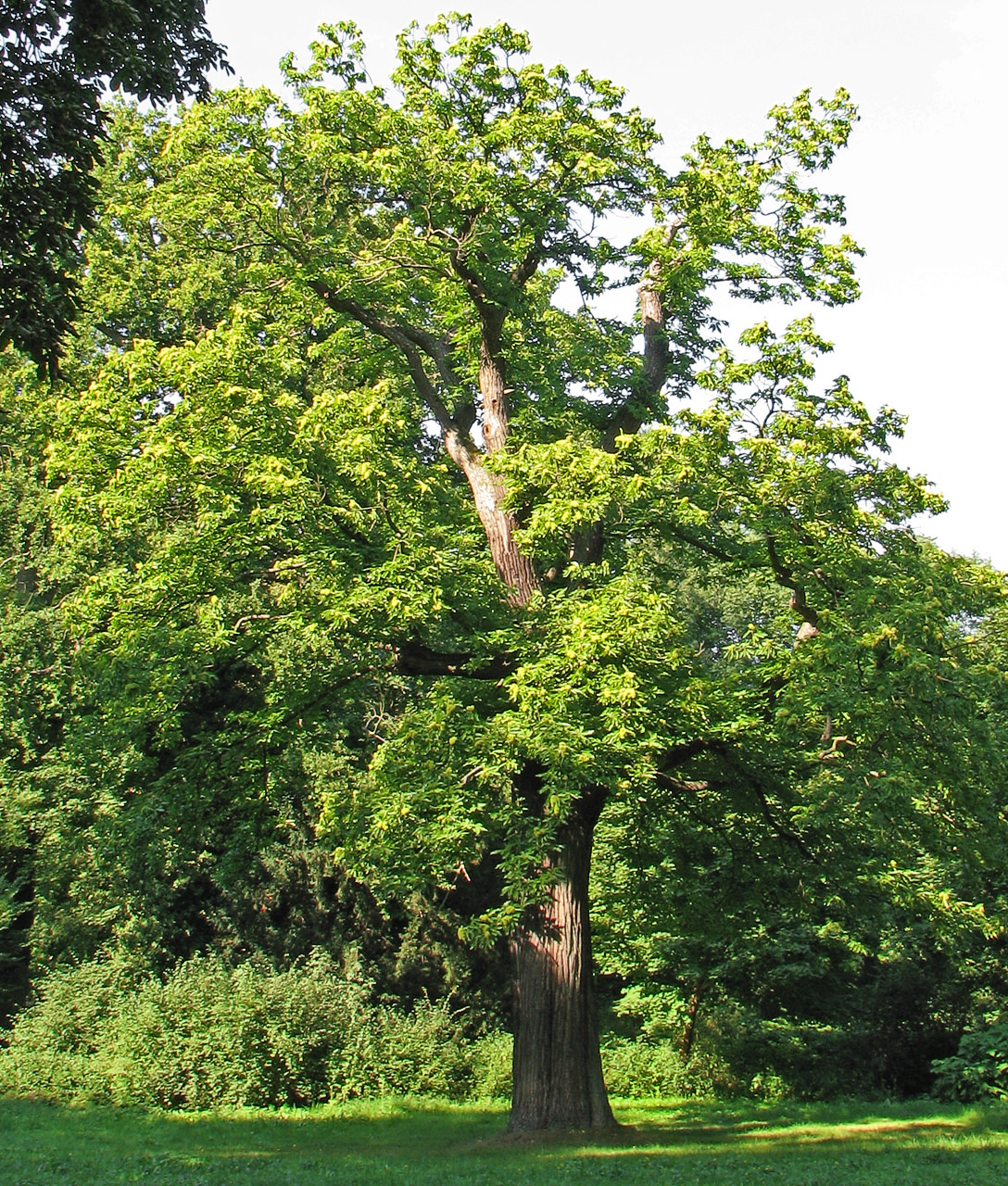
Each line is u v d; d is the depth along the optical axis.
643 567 18.41
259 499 14.12
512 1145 13.29
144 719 14.57
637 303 18.30
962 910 15.87
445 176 15.45
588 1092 14.22
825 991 24.77
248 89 16.25
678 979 24.53
